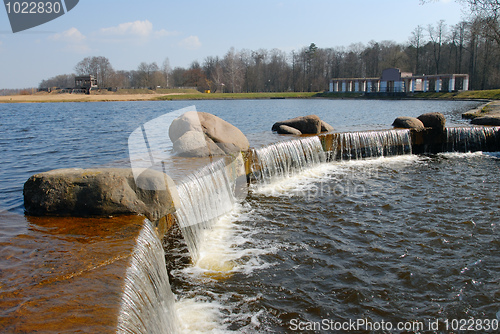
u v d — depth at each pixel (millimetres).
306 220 9031
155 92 101812
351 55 113750
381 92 81938
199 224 7668
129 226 5520
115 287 3908
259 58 122000
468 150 18062
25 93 99562
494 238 8109
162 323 4645
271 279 6418
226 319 5383
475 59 82812
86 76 100812
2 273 4180
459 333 5250
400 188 11711
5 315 3385
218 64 120250
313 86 114000
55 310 3479
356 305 5797
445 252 7484
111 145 16453
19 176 10359
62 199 5926
